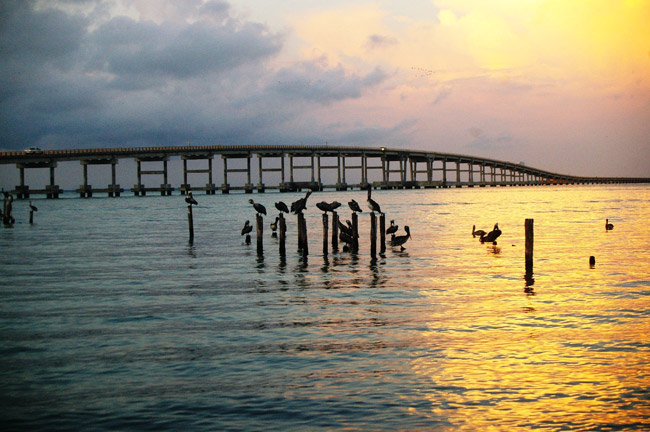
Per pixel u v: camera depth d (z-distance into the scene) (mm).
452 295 24375
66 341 18172
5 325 20234
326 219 35969
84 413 12781
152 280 29297
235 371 15141
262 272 31156
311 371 15031
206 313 21672
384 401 13125
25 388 14227
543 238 46875
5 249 44438
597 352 16328
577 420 12164
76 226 70125
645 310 21297
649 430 11727
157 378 14758
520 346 16938
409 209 96438
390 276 29281
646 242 43562
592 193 192375
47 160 189250
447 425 11984
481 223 63781
